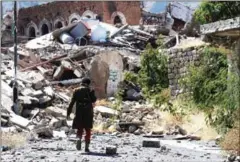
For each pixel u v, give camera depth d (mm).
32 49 45312
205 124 21266
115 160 12414
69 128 22547
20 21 67812
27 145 15906
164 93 28016
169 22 59375
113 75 35000
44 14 65625
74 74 37188
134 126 23469
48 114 24828
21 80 29344
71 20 62875
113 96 34656
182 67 28531
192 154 14438
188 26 49375
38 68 37438
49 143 16859
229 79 18453
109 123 24375
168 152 14875
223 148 14195
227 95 18797
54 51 44750
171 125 22672
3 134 15703
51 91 28703
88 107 14367
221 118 18969
